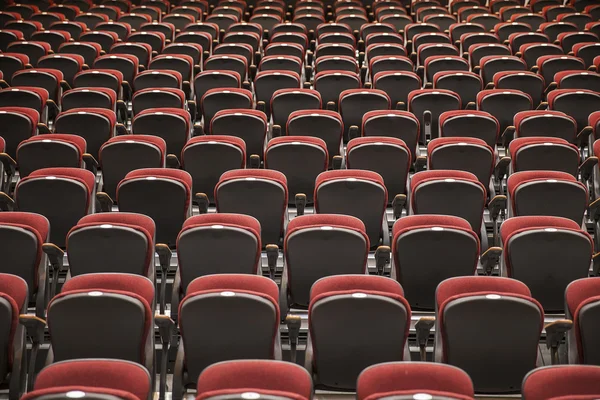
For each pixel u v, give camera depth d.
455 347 3.98
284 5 16.14
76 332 3.91
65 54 10.34
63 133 7.36
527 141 6.72
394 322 3.93
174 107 8.25
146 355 4.16
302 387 3.32
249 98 8.24
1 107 7.64
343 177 5.79
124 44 10.89
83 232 4.69
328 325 3.96
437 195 5.59
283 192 5.59
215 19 13.91
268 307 3.87
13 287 4.18
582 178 6.60
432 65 9.91
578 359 4.05
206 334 3.97
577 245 4.70
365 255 4.82
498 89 8.53
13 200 6.18
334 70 9.94
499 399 4.51
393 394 3.00
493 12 15.32
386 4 15.87
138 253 4.78
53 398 2.98
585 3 14.82
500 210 6.27
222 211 5.68
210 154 6.43
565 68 9.71
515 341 3.93
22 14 14.25
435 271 4.87
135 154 6.41
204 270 4.84
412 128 7.30
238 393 3.00
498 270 5.75
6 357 4.01
